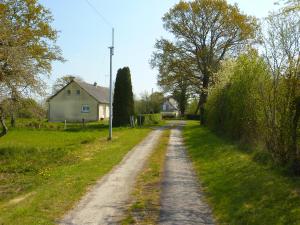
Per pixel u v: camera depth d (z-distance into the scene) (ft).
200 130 122.83
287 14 43.50
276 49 59.11
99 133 115.34
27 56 67.62
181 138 100.83
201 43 154.40
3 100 66.74
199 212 30.99
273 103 45.16
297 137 39.70
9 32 68.13
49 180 45.68
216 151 64.49
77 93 208.44
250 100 63.41
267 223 26.76
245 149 60.59
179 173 48.55
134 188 39.96
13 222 28.07
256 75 58.95
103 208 32.19
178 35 155.12
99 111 209.56
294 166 39.29
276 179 37.96
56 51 117.29
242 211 29.78
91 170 50.67
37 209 31.55
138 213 30.73
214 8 148.05
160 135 109.81
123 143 85.81
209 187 39.27
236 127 76.18
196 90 160.86
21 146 75.51
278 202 30.81
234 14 147.64
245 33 146.61
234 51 150.92
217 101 104.63
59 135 109.40
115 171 50.11
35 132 119.34
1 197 39.37
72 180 44.01
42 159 64.03
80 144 84.64
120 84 150.41
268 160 46.93
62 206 32.60
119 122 149.69
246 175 41.81
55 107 210.38
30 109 71.15
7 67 64.34
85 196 36.37
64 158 64.44
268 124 46.93
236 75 78.43
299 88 40.32
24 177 50.62
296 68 40.83
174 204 33.45
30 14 110.22
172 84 159.22
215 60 152.97
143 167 53.42
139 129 132.46
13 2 106.52
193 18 151.53
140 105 244.63
